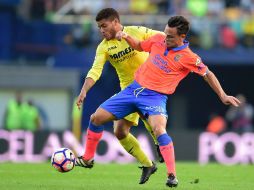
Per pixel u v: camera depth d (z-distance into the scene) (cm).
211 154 6169
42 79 7862
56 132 5950
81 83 9312
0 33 9138
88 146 3247
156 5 9362
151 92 3109
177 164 5191
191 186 3441
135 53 3325
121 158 5909
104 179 3828
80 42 9269
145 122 3303
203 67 3102
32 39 9281
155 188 3256
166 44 3098
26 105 7038
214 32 9250
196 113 10438
